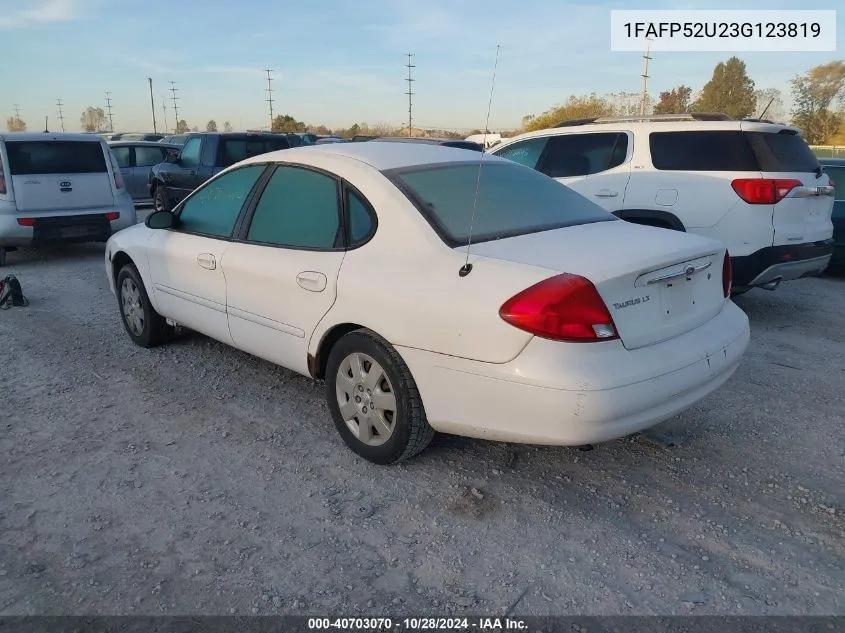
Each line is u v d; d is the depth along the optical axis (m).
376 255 3.49
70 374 5.04
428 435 3.45
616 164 6.87
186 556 2.91
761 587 2.69
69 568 2.83
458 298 3.07
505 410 2.99
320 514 3.21
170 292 5.00
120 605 2.62
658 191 6.49
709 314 3.46
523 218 3.68
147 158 16.56
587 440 2.92
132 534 3.06
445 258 3.24
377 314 3.38
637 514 3.19
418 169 3.82
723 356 3.34
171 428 4.12
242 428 4.11
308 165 4.02
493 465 3.64
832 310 6.92
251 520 3.16
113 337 5.96
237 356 5.38
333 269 3.63
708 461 3.67
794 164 6.12
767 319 6.56
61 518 3.19
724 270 3.64
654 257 3.13
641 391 2.92
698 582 2.72
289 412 4.33
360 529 3.09
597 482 3.47
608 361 2.89
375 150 4.06
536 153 7.66
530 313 2.85
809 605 2.59
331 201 3.81
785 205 5.93
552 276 2.91
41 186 9.68
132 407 4.43
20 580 2.76
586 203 4.16
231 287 4.34
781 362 5.24
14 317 6.70
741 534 3.03
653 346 3.08
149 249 5.15
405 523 3.13
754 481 3.47
